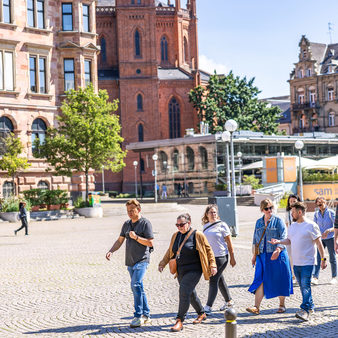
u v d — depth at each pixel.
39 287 14.36
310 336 9.12
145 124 93.12
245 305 11.68
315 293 12.74
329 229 13.76
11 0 46.16
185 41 105.81
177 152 68.56
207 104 92.44
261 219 10.99
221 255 11.13
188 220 9.98
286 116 120.31
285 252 10.86
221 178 64.50
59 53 49.03
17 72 46.22
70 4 49.59
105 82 93.38
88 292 13.53
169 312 11.23
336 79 98.62
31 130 46.88
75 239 26.84
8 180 44.50
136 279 10.26
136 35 93.88
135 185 87.50
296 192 49.25
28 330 10.05
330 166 52.75
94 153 43.34
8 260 19.80
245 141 67.62
